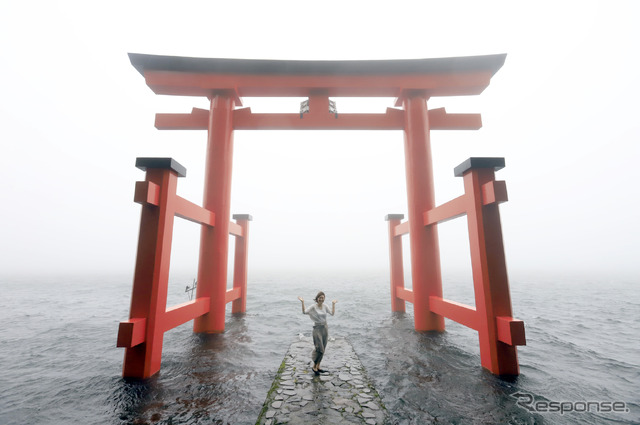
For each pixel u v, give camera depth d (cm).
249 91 950
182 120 935
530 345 762
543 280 4747
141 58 868
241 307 1167
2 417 392
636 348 742
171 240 582
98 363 616
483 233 550
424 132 926
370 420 351
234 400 429
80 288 2978
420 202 893
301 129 980
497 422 369
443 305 748
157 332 536
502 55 891
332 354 622
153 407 410
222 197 873
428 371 543
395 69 926
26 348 747
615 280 4981
